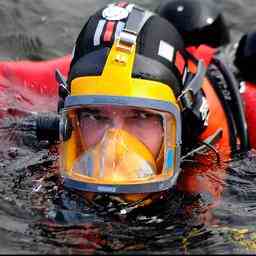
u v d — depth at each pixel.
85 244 6.79
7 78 11.50
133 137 7.73
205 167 8.78
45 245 6.74
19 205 7.69
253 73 11.07
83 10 15.19
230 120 9.72
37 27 14.45
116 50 7.98
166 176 7.68
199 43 11.70
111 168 7.53
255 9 15.46
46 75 11.57
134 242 6.89
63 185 7.89
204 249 6.77
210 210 7.76
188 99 8.52
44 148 9.33
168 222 7.39
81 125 7.89
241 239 7.05
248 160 9.27
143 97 7.68
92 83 7.75
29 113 10.69
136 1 15.48
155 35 8.40
